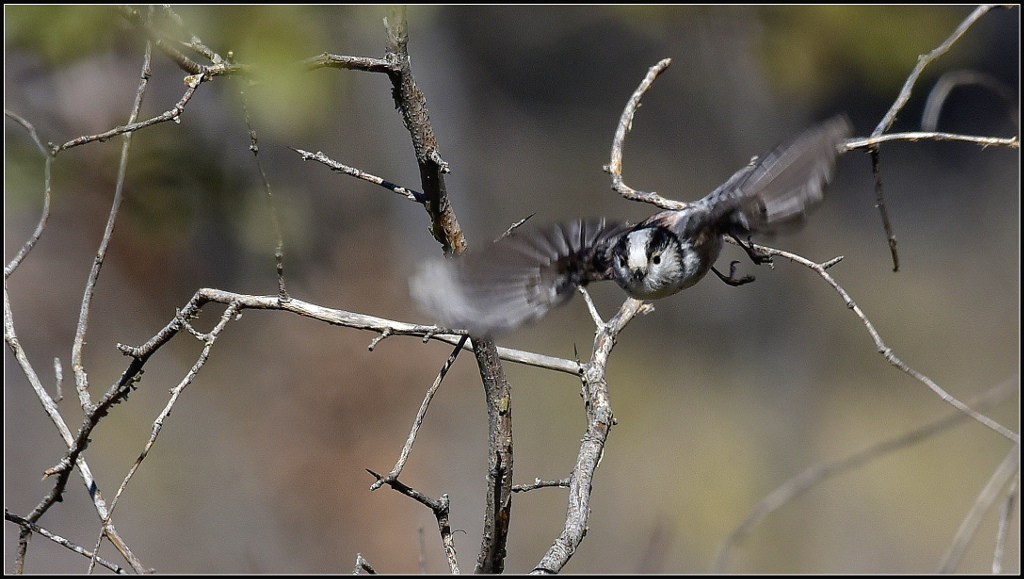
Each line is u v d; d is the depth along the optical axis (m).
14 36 7.75
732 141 18.36
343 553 11.45
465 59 22.20
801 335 19.16
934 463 17.56
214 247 11.61
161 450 12.64
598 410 5.65
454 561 5.01
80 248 11.28
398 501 11.65
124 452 12.95
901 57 16.38
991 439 18.05
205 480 12.20
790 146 4.43
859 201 25.17
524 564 14.95
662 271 5.44
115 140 8.80
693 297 20.47
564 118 24.39
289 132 9.59
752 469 17.50
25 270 12.07
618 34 23.33
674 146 23.56
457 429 12.89
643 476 17.31
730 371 19.45
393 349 11.76
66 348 13.03
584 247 4.85
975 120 25.42
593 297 21.42
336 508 11.53
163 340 5.38
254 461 11.97
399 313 11.91
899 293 22.25
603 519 16.14
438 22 19.12
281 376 11.80
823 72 16.84
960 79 6.92
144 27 4.57
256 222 9.65
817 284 21.38
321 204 13.76
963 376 19.69
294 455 11.61
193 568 11.48
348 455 11.55
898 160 25.39
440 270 4.23
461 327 4.18
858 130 24.86
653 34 17.72
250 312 13.16
